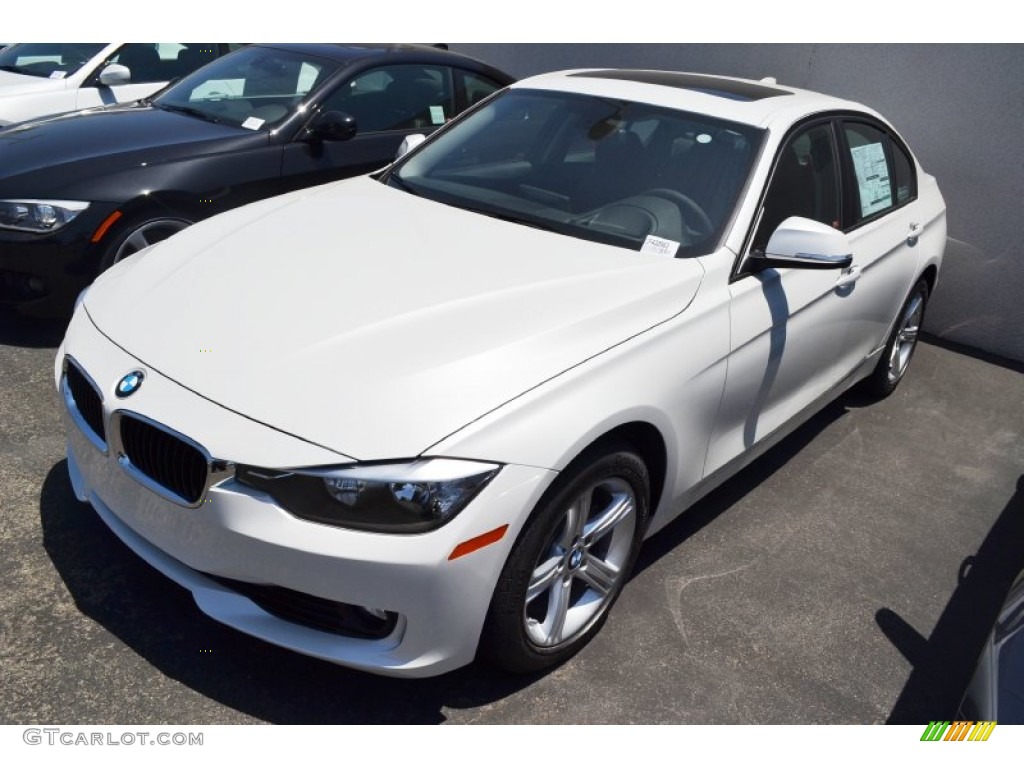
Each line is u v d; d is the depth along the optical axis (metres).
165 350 2.65
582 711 2.80
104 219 4.56
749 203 3.41
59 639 2.80
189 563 2.53
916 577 3.73
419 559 2.33
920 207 4.85
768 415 3.69
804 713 2.93
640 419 2.79
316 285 2.89
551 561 2.74
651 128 3.72
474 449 2.39
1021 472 4.73
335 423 2.38
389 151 5.78
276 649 2.88
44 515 3.32
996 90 5.73
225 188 4.99
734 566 3.60
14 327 4.84
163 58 7.61
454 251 3.15
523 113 4.02
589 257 3.18
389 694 2.78
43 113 6.94
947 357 6.07
